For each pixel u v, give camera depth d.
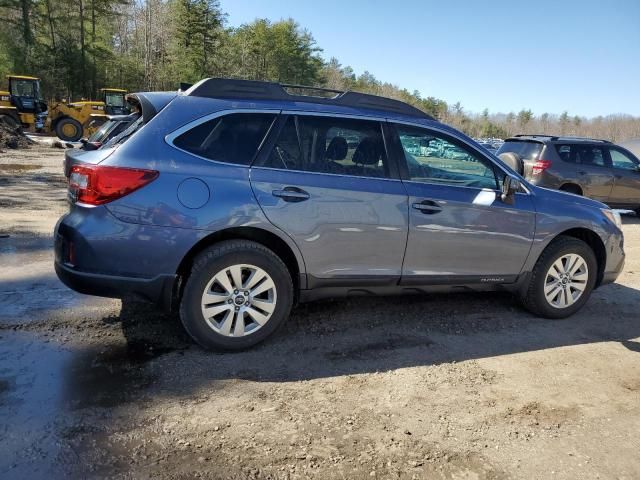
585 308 5.24
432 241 4.12
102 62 52.84
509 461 2.73
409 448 2.78
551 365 3.88
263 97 3.83
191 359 3.63
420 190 4.09
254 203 3.58
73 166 3.59
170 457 2.58
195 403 3.09
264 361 3.67
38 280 5.11
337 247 3.86
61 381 3.23
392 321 4.56
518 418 3.14
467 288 4.48
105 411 2.94
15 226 7.38
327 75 94.00
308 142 3.84
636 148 16.42
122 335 3.94
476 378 3.61
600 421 3.16
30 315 4.23
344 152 3.93
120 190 3.36
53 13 50.41
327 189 3.78
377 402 3.22
